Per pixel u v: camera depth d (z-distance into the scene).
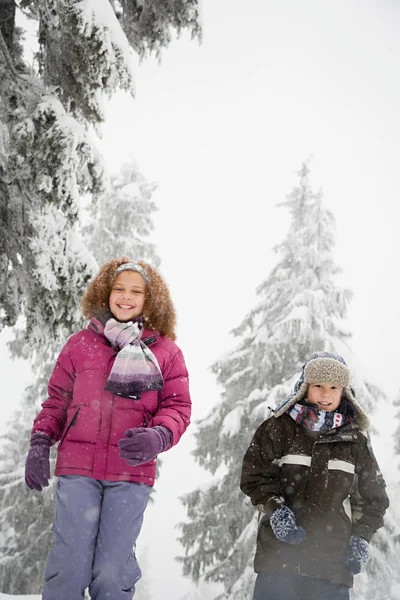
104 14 8.10
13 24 8.88
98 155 8.52
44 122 8.09
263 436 3.86
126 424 3.37
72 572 3.13
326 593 3.49
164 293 3.87
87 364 3.49
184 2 9.49
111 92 8.45
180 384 3.62
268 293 19.19
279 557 3.58
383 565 15.55
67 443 3.34
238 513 17.03
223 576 16.91
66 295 8.58
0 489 18.50
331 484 3.66
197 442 18.00
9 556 17.75
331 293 18.62
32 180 8.22
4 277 8.60
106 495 3.26
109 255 19.84
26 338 8.86
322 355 3.97
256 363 18.03
